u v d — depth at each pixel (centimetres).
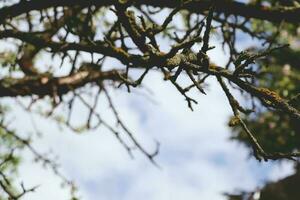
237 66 226
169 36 430
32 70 475
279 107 225
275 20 402
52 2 341
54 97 463
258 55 221
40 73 465
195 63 233
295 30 767
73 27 409
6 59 482
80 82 478
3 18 357
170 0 369
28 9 352
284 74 825
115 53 266
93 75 483
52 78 462
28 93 456
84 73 481
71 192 463
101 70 492
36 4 348
